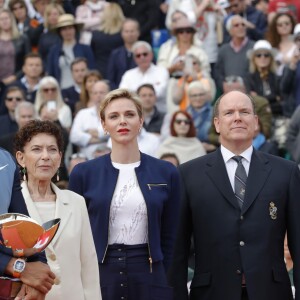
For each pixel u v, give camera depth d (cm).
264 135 3844
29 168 1975
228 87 4034
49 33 4731
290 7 4959
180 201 2209
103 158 2211
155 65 4600
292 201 2173
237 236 2148
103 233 2145
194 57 4247
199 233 2186
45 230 1736
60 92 4203
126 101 2189
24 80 4512
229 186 2175
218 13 4738
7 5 5100
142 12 4862
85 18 4822
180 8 4769
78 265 1992
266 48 4188
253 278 2127
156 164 2206
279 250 2167
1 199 1753
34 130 1967
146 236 2155
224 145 2211
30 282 1722
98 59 4706
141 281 2133
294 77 4112
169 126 3831
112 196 2153
